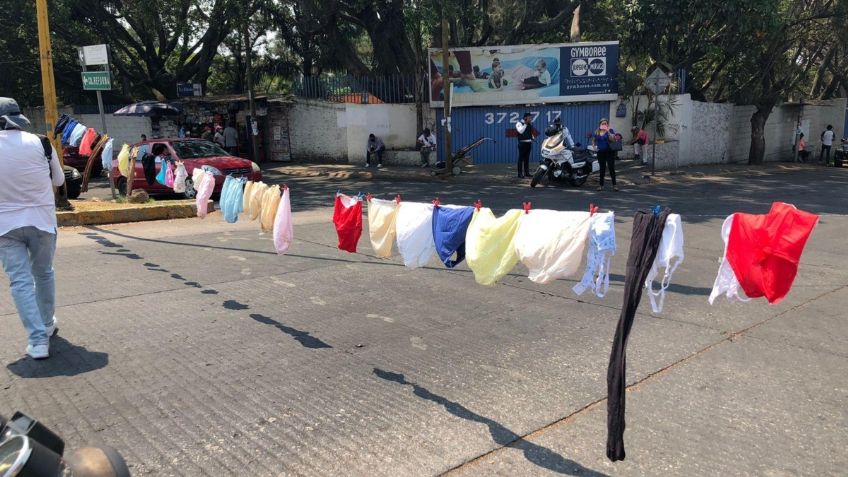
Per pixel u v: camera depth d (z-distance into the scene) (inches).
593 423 144.0
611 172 622.8
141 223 417.1
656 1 806.5
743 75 964.0
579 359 181.6
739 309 231.0
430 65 831.1
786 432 140.6
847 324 214.5
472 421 144.5
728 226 109.0
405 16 762.8
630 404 154.3
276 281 263.4
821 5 861.8
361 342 194.2
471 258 145.3
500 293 250.8
